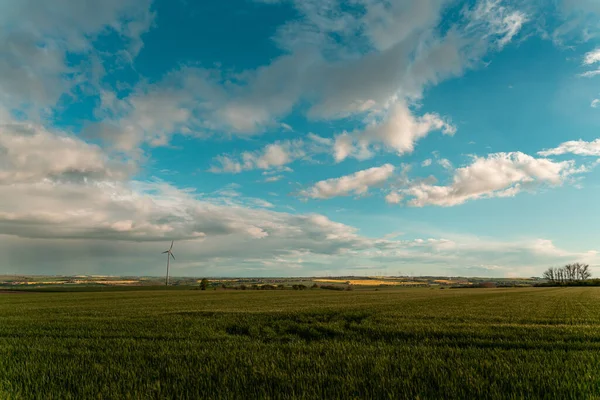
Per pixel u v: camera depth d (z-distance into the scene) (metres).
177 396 7.00
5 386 7.89
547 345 12.94
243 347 12.66
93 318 24.47
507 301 46.62
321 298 57.94
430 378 8.08
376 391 7.22
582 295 66.56
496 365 9.18
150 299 56.97
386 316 24.94
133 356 10.96
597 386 7.28
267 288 128.75
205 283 115.00
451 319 22.86
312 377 8.17
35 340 14.74
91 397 7.06
